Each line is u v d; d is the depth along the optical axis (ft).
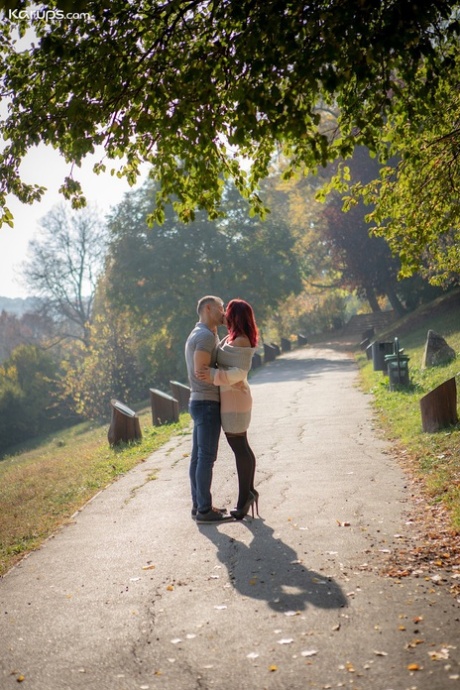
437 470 27.14
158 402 56.29
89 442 69.56
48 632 15.02
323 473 29.35
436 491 23.84
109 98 19.80
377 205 30.99
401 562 17.48
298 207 180.34
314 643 13.41
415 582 16.07
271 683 12.09
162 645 13.92
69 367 135.23
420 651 12.73
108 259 147.54
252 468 22.52
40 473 48.06
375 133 21.97
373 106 22.04
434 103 21.72
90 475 36.42
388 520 21.34
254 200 23.99
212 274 147.33
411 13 16.65
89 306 190.60
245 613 15.08
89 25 19.36
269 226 153.38
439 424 34.86
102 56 18.80
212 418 22.43
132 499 27.76
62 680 12.80
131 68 19.34
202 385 22.52
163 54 19.13
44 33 21.06
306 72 17.04
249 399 22.41
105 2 18.71
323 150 18.26
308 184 176.35
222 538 20.74
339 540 19.66
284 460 33.24
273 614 14.89
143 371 136.67
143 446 44.06
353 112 21.71
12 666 13.53
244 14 18.20
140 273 141.08
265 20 17.46
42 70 20.22
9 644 14.56
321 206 168.96
